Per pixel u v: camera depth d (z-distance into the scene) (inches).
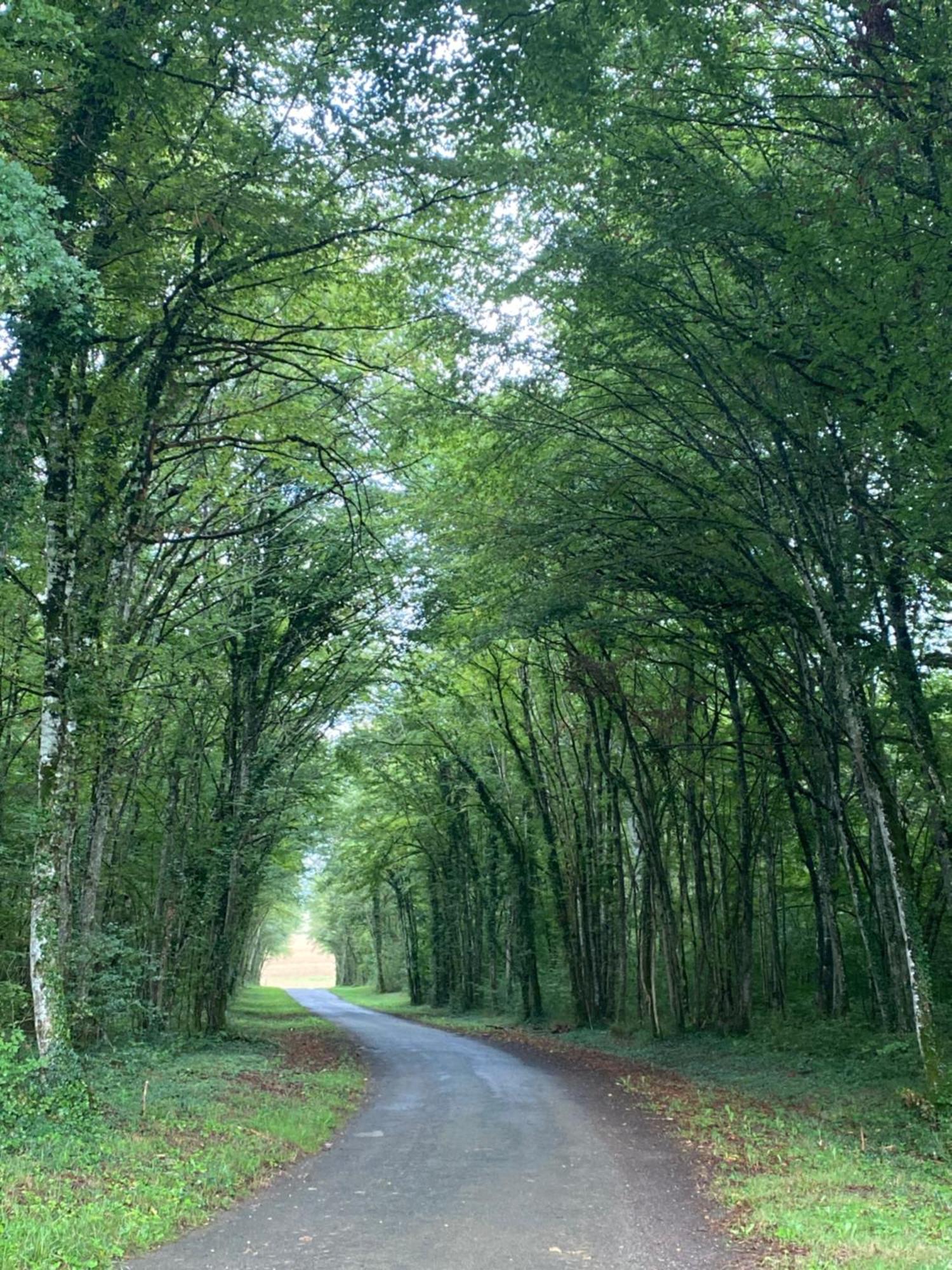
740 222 451.8
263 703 954.7
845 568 594.6
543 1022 1283.2
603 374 629.9
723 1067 719.1
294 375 662.5
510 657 1125.1
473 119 426.0
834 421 538.0
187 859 909.8
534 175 476.7
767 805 903.1
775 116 464.1
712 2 390.6
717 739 965.8
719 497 617.0
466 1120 506.9
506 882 1439.5
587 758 1125.1
